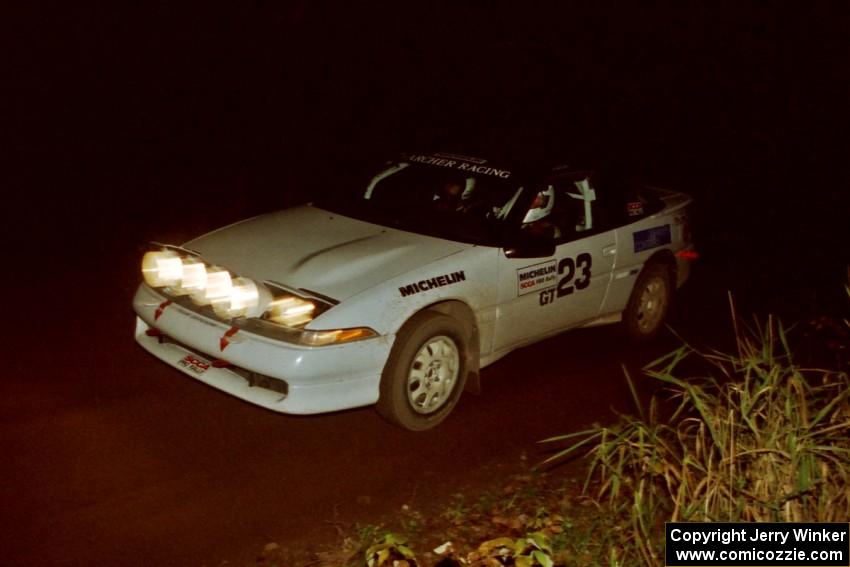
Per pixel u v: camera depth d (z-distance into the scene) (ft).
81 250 27.27
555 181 19.66
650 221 21.93
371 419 17.89
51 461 15.56
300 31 42.22
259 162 38.24
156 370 19.27
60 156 37.09
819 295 27.86
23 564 12.84
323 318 15.34
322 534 14.01
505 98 49.47
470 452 16.94
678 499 12.82
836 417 13.46
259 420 17.51
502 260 17.97
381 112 45.03
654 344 23.00
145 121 41.63
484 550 12.11
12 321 21.39
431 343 16.83
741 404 12.98
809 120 52.60
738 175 43.98
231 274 16.02
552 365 21.26
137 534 13.74
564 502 15.02
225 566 13.10
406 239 17.90
